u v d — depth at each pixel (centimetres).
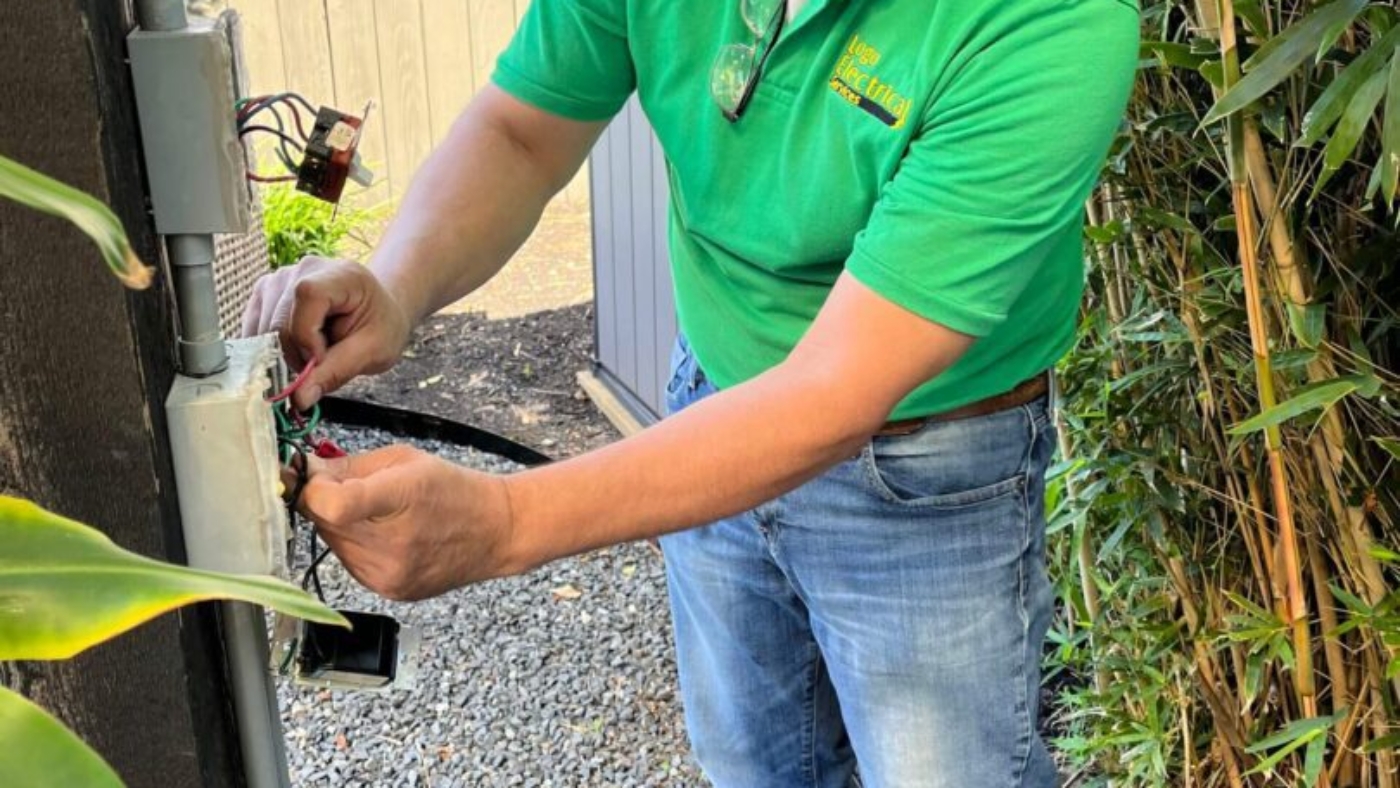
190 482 76
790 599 129
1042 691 208
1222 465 137
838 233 101
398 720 213
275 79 425
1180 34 127
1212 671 153
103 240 42
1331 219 121
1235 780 154
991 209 85
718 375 120
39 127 66
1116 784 177
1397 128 93
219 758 83
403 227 114
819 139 98
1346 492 125
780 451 86
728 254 112
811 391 86
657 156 270
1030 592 121
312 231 363
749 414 86
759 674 135
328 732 211
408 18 432
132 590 46
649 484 84
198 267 76
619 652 230
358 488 74
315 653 87
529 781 200
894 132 92
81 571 46
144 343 72
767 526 120
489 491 81
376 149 441
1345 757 142
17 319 68
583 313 385
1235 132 107
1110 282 144
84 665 74
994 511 115
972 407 112
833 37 95
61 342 69
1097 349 143
